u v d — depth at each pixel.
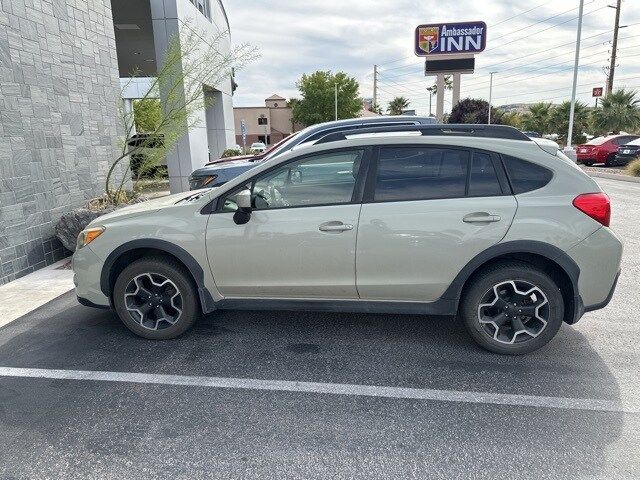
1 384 3.33
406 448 2.60
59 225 6.65
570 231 3.31
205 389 3.22
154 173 9.06
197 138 12.53
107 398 3.13
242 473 2.41
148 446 2.63
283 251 3.61
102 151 8.26
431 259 3.46
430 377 3.34
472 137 3.49
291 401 3.06
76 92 7.47
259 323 4.32
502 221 3.35
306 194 3.64
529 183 3.42
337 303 3.73
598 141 21.09
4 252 5.79
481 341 3.61
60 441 2.69
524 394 3.11
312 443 2.64
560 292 3.46
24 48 6.20
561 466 2.43
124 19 14.25
